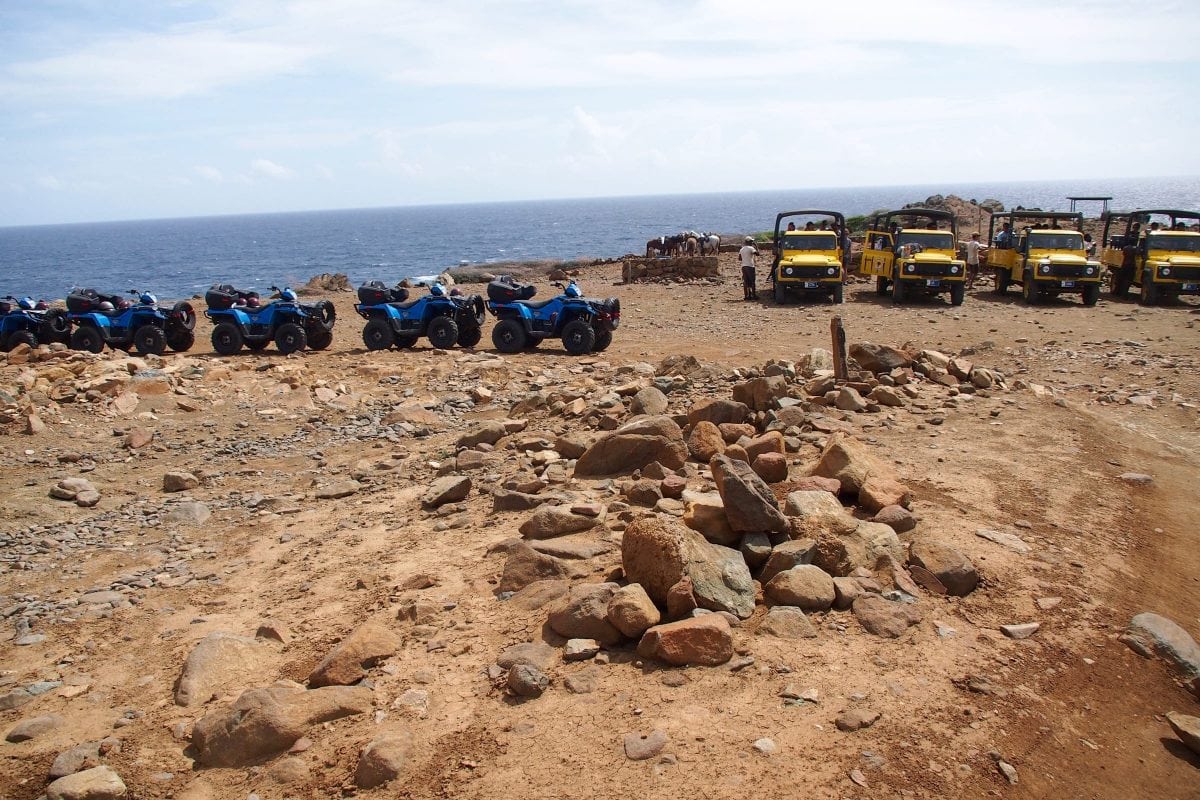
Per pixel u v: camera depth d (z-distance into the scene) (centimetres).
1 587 667
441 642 495
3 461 1009
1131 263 2472
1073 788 377
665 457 759
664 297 2738
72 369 1386
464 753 392
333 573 634
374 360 1655
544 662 456
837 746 383
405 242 14175
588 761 379
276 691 435
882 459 796
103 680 506
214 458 1036
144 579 666
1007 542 609
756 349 1695
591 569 559
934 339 1750
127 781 400
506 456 899
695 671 442
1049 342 1667
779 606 498
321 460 998
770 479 696
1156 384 1258
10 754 434
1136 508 715
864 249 2741
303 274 8000
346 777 386
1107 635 501
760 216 19062
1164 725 432
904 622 486
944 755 383
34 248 19325
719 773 366
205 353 1875
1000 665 457
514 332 1727
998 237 2630
